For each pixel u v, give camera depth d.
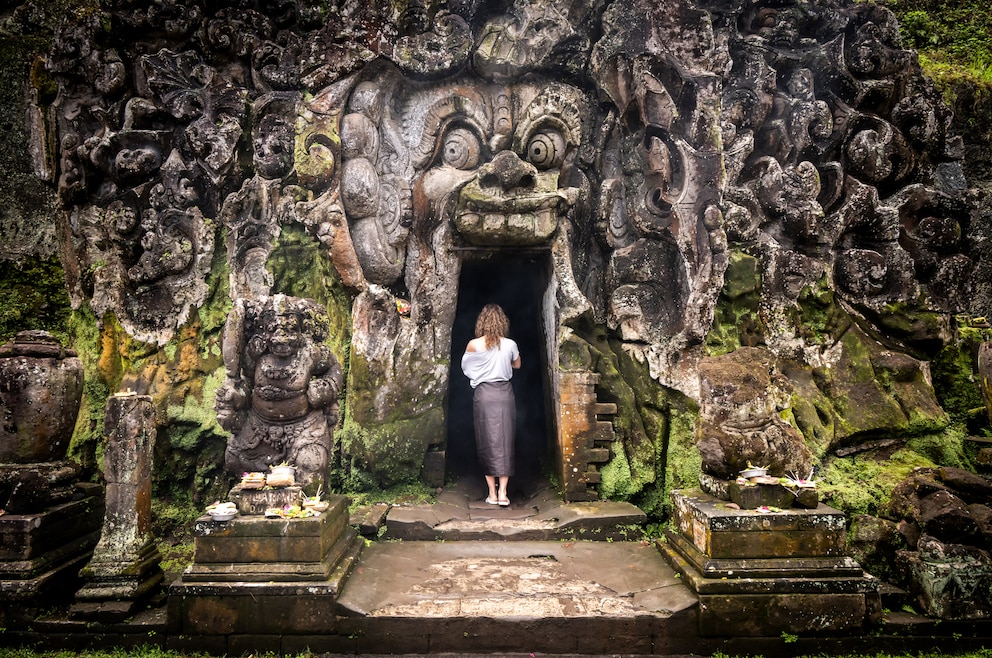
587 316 5.24
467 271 7.47
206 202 5.34
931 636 3.41
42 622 3.48
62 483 4.02
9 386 3.85
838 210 5.50
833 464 4.86
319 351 4.06
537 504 5.15
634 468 5.06
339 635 3.38
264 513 3.59
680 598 3.45
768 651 3.37
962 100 6.88
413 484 5.21
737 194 5.41
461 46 5.24
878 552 3.94
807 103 5.54
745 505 3.55
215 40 5.27
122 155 5.19
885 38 5.81
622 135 5.57
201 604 3.40
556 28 5.25
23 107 5.85
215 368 5.16
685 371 5.12
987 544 3.57
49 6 6.09
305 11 5.44
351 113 5.25
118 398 3.79
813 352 5.28
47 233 5.75
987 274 6.35
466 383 7.81
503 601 3.53
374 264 5.26
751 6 5.71
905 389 5.17
